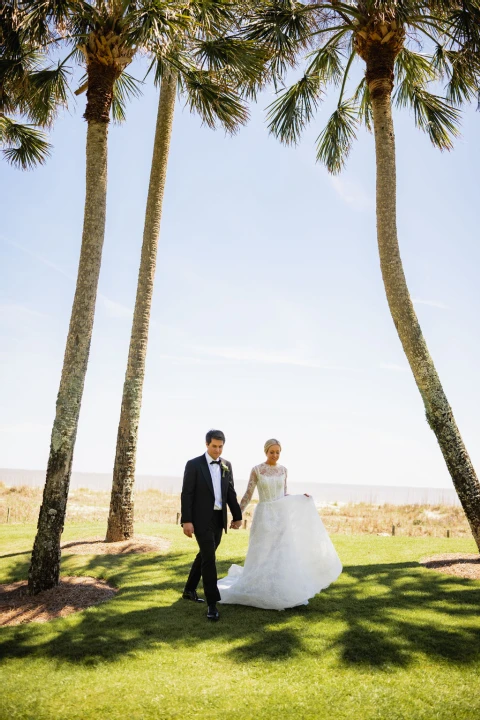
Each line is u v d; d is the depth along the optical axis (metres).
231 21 7.75
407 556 7.71
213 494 5.06
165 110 10.35
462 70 8.58
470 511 7.01
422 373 7.38
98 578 6.56
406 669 3.64
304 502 5.75
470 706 3.13
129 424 9.26
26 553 8.20
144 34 6.30
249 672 3.62
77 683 3.45
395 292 7.66
